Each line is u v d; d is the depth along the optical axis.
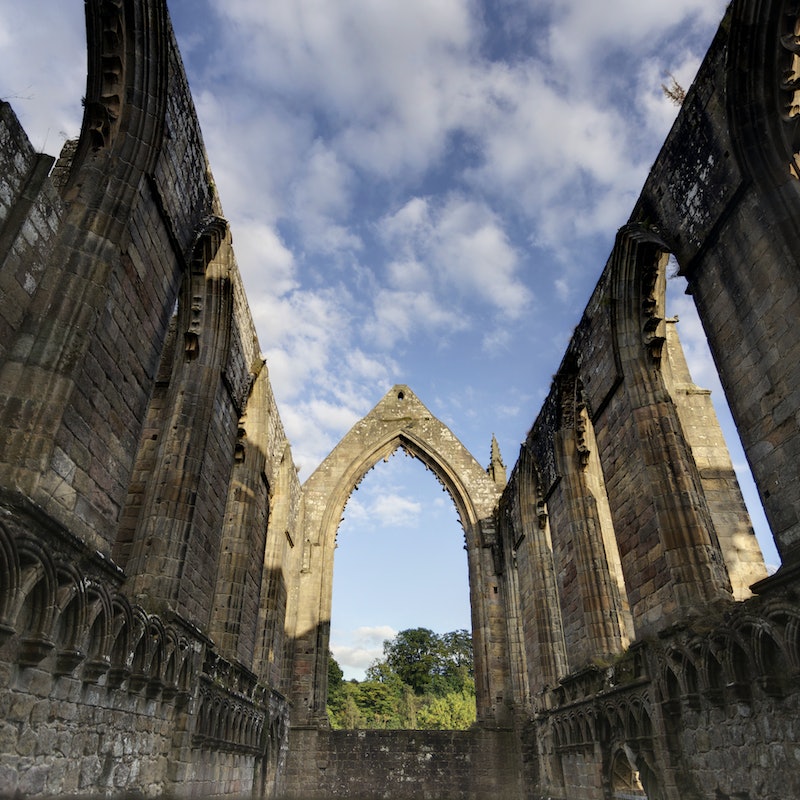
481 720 31.62
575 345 20.30
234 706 17.92
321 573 35.53
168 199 12.59
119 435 10.55
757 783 10.00
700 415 20.05
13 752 7.25
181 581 13.89
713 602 12.56
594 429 18.22
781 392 10.05
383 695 80.56
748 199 10.95
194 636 14.19
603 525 21.84
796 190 10.17
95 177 10.48
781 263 10.11
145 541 14.05
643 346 16.05
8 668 7.18
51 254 9.37
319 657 33.12
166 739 12.58
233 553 21.00
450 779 30.06
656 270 15.83
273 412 26.30
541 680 24.83
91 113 10.98
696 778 12.06
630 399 15.72
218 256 16.83
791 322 9.86
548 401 23.89
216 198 16.17
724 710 11.01
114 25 11.07
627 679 15.32
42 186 8.98
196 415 15.89
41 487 8.16
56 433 8.42
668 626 13.05
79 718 8.85
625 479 16.06
